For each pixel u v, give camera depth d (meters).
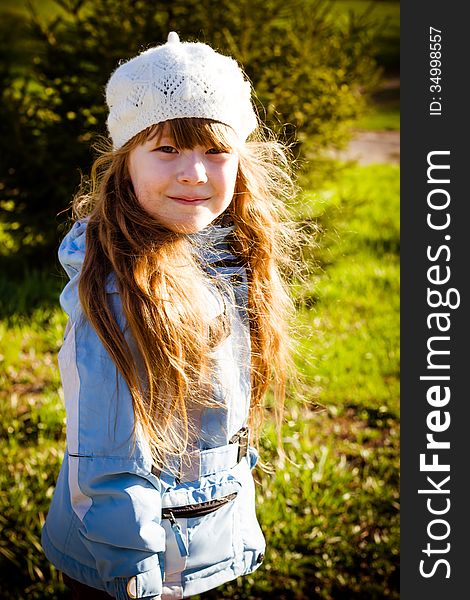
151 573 1.66
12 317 4.93
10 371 4.37
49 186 5.45
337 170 6.07
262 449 3.42
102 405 1.64
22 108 5.53
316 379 4.43
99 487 1.63
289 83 5.32
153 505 1.65
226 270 1.91
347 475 3.42
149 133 1.67
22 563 2.88
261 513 3.10
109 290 1.69
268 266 2.00
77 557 1.86
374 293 5.76
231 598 2.89
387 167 9.30
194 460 1.75
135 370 1.65
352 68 5.82
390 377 4.54
